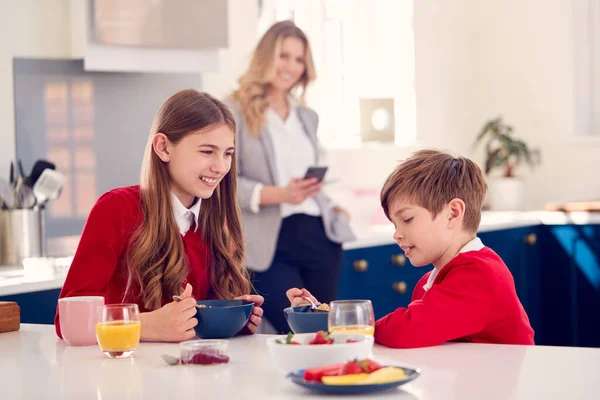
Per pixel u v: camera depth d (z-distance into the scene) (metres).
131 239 2.01
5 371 1.55
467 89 6.05
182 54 3.89
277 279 3.54
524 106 5.95
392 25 5.50
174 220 2.04
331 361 1.39
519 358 1.54
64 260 3.44
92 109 3.83
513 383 1.33
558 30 5.82
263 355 1.64
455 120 5.94
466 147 6.03
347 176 4.97
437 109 5.79
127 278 2.03
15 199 3.47
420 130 5.65
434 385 1.33
